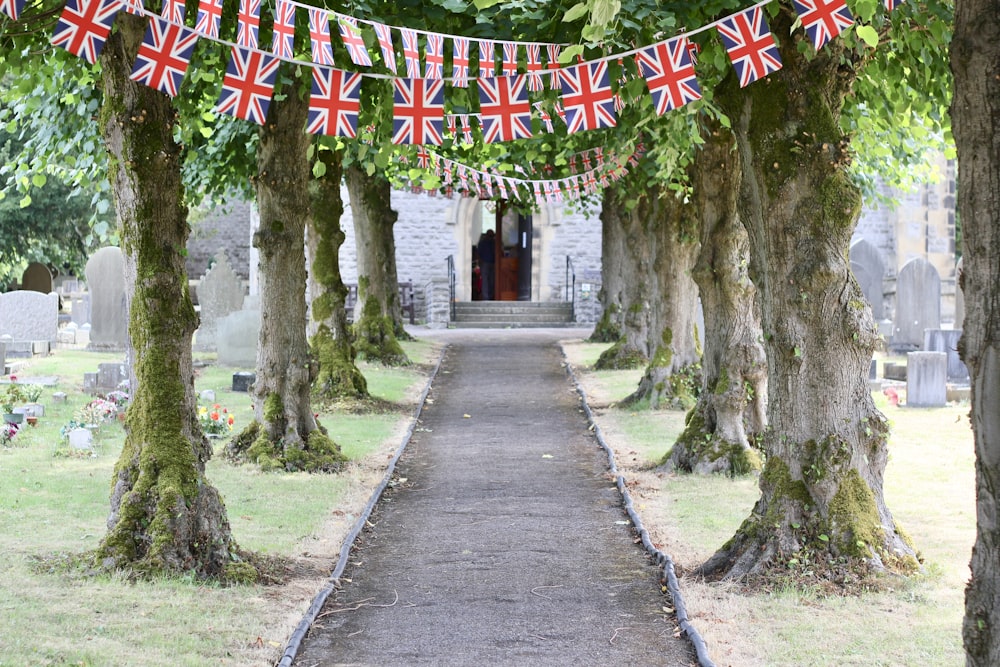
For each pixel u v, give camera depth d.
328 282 18.33
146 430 8.08
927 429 15.05
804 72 8.01
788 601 7.38
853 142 13.54
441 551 9.24
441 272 36.50
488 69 7.38
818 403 8.08
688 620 7.00
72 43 6.34
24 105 13.08
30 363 21.50
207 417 14.69
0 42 9.06
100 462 12.59
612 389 20.19
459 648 6.66
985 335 4.19
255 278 36.41
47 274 37.69
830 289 8.06
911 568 7.83
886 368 19.67
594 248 36.69
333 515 10.45
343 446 14.41
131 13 7.79
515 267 38.44
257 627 6.81
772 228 8.18
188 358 8.31
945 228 35.31
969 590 4.30
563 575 8.41
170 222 8.22
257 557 8.43
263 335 13.38
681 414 17.16
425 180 16.58
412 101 7.36
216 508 8.13
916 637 6.57
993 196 4.20
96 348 24.11
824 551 7.89
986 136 4.23
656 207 18.05
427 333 31.55
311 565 8.60
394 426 16.42
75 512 9.90
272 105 13.13
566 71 7.45
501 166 18.25
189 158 11.77
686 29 7.79
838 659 6.23
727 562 8.23
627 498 11.08
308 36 8.58
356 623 7.19
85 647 6.19
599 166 16.97
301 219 13.41
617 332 28.33
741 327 12.80
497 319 34.97
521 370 23.44
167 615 6.89
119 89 7.97
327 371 18.05
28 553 8.37
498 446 14.92
